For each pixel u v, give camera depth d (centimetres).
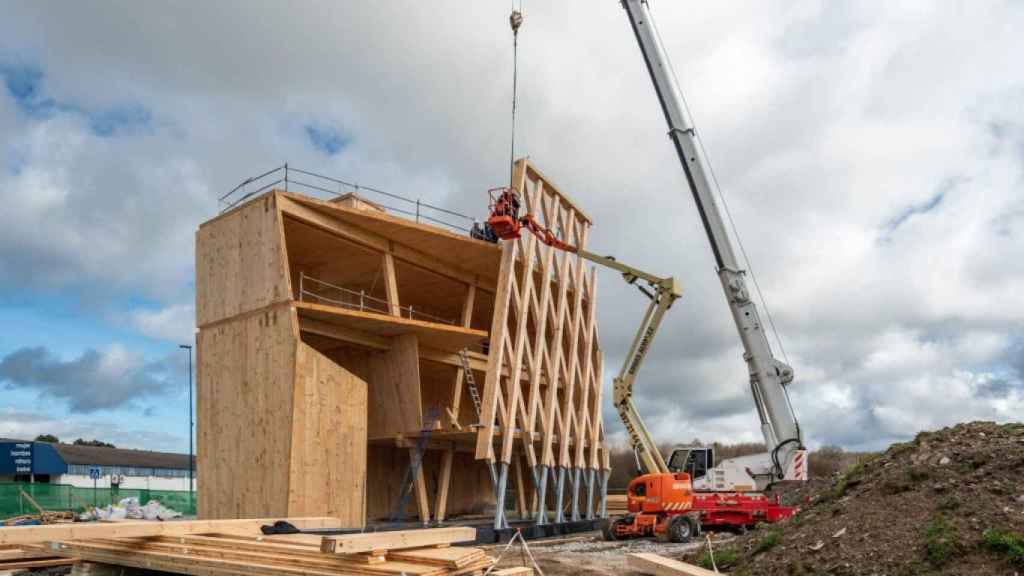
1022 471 1310
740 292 3058
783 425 2962
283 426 2544
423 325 3022
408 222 3039
